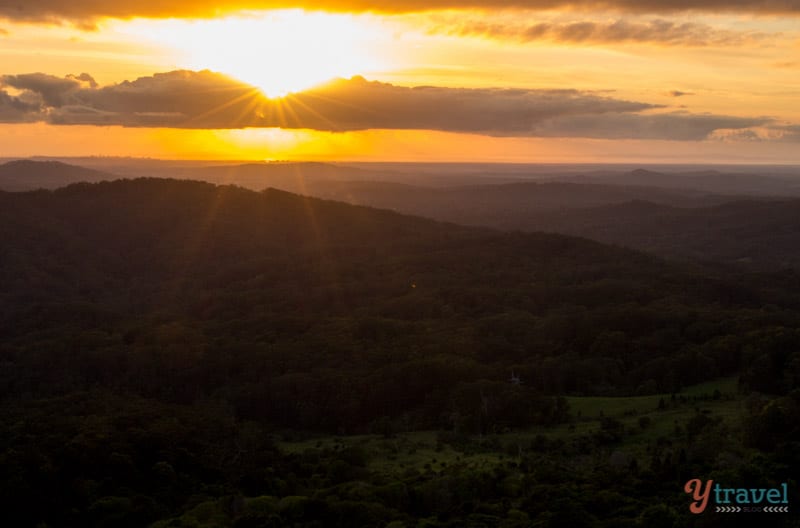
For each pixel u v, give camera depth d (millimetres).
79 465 52000
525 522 44094
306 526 45938
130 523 47000
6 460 49969
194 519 46375
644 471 50844
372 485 52312
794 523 39250
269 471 55188
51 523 47125
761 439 52406
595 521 42938
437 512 48219
